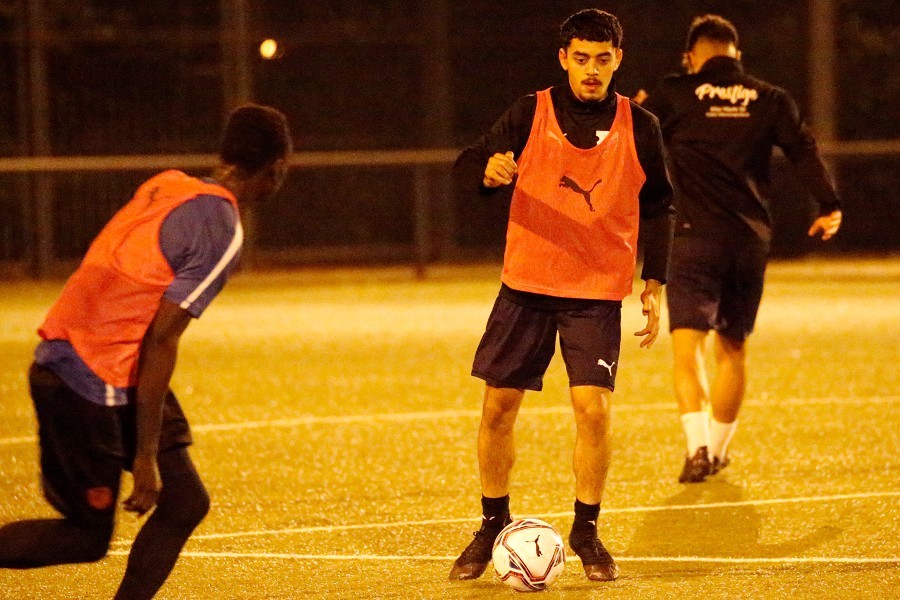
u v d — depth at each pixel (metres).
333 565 21.45
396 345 47.00
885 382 38.09
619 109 19.98
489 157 19.75
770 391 37.00
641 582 20.20
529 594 19.70
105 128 72.94
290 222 73.31
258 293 65.19
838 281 65.38
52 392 16.12
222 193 16.39
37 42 70.56
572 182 19.83
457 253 74.75
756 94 26.91
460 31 75.62
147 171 70.62
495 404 20.30
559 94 20.05
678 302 27.08
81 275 16.31
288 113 74.62
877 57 78.38
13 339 50.25
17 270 71.00
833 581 20.09
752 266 27.00
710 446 27.08
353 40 75.00
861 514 24.16
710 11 75.56
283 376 40.78
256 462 29.22
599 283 19.95
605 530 23.36
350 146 75.44
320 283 68.88
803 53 74.69
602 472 20.30
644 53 75.12
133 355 16.25
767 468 28.00
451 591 19.94
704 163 26.83
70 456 16.23
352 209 73.69
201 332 51.19
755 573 20.59
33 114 70.50
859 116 78.50
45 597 19.89
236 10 72.31
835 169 73.44
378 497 26.03
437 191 72.88
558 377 40.12
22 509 25.56
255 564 21.53
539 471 28.06
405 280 69.62
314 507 25.31
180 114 73.44
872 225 74.62
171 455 17.00
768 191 27.36
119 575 21.03
